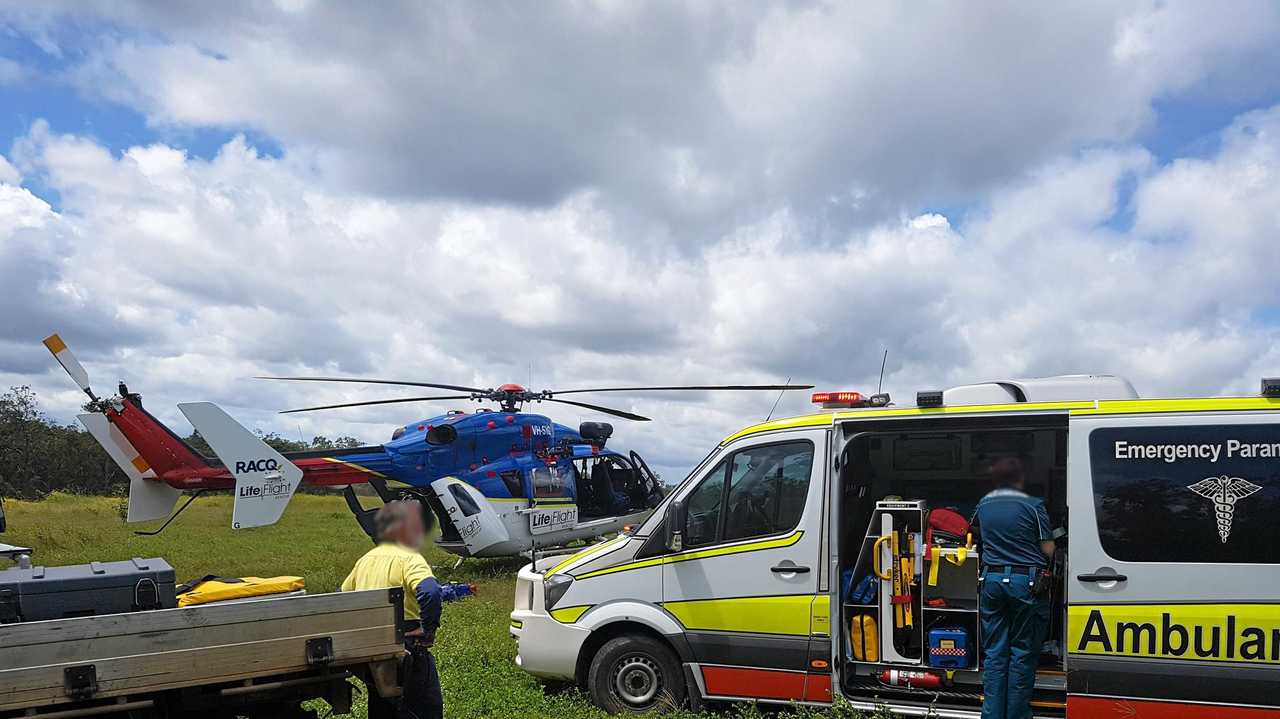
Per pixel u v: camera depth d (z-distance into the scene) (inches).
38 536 862.5
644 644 285.9
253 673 177.2
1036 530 249.1
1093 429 251.3
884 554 272.5
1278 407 238.2
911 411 271.9
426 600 205.6
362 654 189.0
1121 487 245.6
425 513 219.3
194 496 606.9
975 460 302.7
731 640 275.6
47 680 158.1
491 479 655.8
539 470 677.9
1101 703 242.1
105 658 163.6
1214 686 232.5
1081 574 244.5
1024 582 245.1
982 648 266.2
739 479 285.0
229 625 175.8
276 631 180.4
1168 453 243.3
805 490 275.0
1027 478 295.0
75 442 2844.5
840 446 275.7
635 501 757.9
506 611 473.7
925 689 267.7
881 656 271.1
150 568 191.6
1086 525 246.1
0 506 354.0
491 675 322.3
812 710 267.7
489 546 651.5
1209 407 243.4
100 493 2785.4
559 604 296.0
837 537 270.5
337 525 1079.6
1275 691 228.2
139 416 595.2
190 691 177.5
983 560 254.2
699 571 281.6
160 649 168.7
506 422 671.1
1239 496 235.9
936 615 275.6
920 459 308.3
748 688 274.2
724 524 283.4
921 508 272.8
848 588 278.2
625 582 289.7
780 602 271.7
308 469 613.3
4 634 155.6
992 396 273.7
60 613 178.9
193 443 1784.0
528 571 310.0
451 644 377.7
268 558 721.0
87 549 794.8
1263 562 231.8
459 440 652.7
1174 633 236.1
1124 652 240.1
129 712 171.2
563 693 299.3
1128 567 241.1
